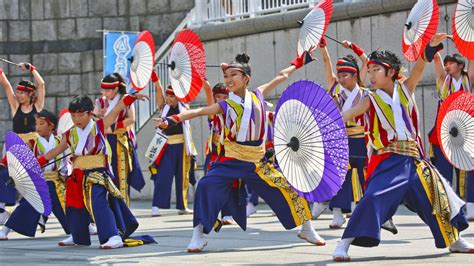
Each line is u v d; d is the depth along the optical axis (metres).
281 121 9.76
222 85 16.14
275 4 21.48
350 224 9.55
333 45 19.75
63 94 27.30
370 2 18.92
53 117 14.03
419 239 12.11
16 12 27.44
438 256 10.11
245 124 10.88
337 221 14.33
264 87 11.30
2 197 16.83
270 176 10.97
